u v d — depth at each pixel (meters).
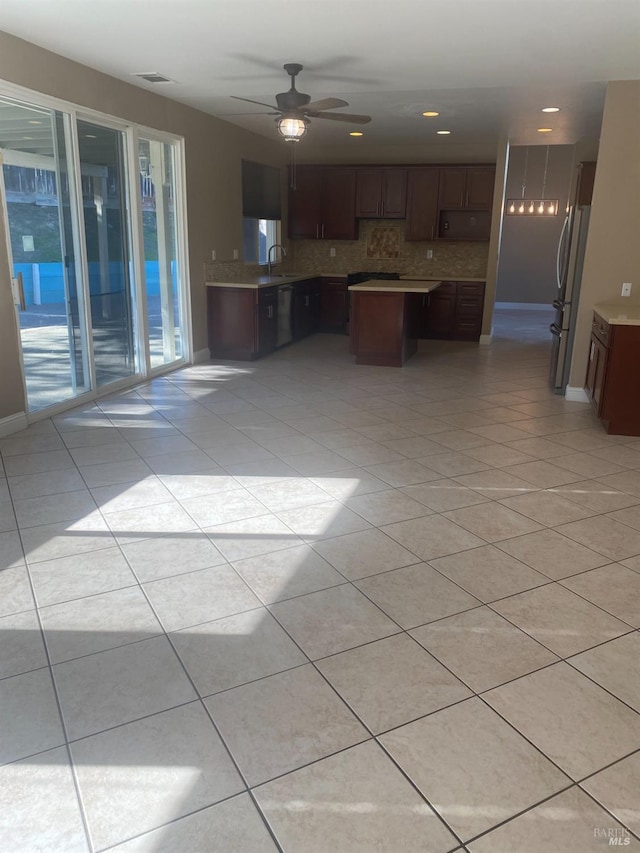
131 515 3.15
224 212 7.15
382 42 4.10
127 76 5.01
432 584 2.56
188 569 2.65
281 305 7.73
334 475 3.74
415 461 4.00
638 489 3.60
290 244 9.48
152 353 6.18
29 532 2.96
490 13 3.54
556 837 1.49
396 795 1.59
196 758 1.69
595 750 1.74
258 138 7.89
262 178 8.14
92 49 4.29
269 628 2.26
